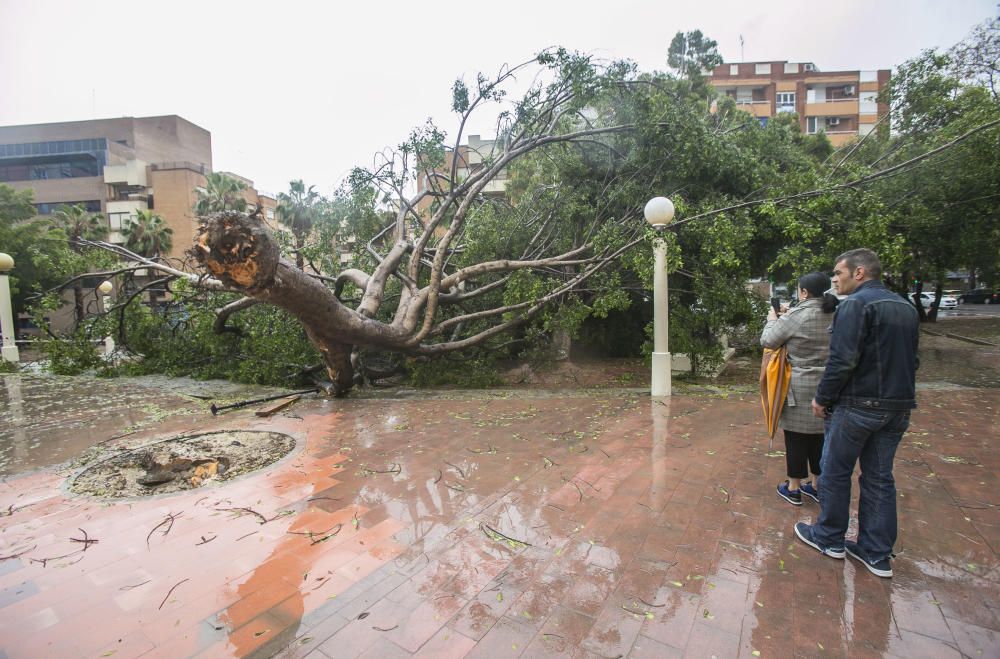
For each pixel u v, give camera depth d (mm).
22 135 43125
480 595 2502
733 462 4328
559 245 10352
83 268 12367
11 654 2162
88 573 2826
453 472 4273
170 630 2301
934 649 2062
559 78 8273
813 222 7445
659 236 6902
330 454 4902
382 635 2219
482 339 9148
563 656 2068
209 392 9016
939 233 9469
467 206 8383
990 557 2746
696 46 14719
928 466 4109
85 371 12484
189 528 3357
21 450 5539
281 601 2498
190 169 39531
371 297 7879
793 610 2328
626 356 13172
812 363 3242
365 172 9648
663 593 2480
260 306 10180
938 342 13562
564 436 5262
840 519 2727
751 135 9773
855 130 35188
